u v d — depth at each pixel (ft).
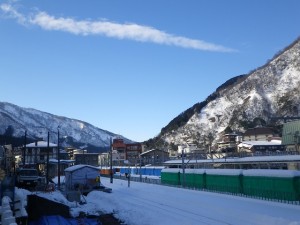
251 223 71.31
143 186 186.19
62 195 134.62
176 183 183.42
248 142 373.81
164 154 474.49
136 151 545.85
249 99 627.46
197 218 80.64
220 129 629.10
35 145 344.69
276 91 619.26
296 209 83.56
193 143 611.47
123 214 98.89
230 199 109.81
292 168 186.09
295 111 545.85
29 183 168.66
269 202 99.45
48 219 99.04
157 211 96.17
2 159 257.75
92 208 117.08
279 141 371.35
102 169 377.71
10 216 62.90
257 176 115.24
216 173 142.82
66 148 586.45
